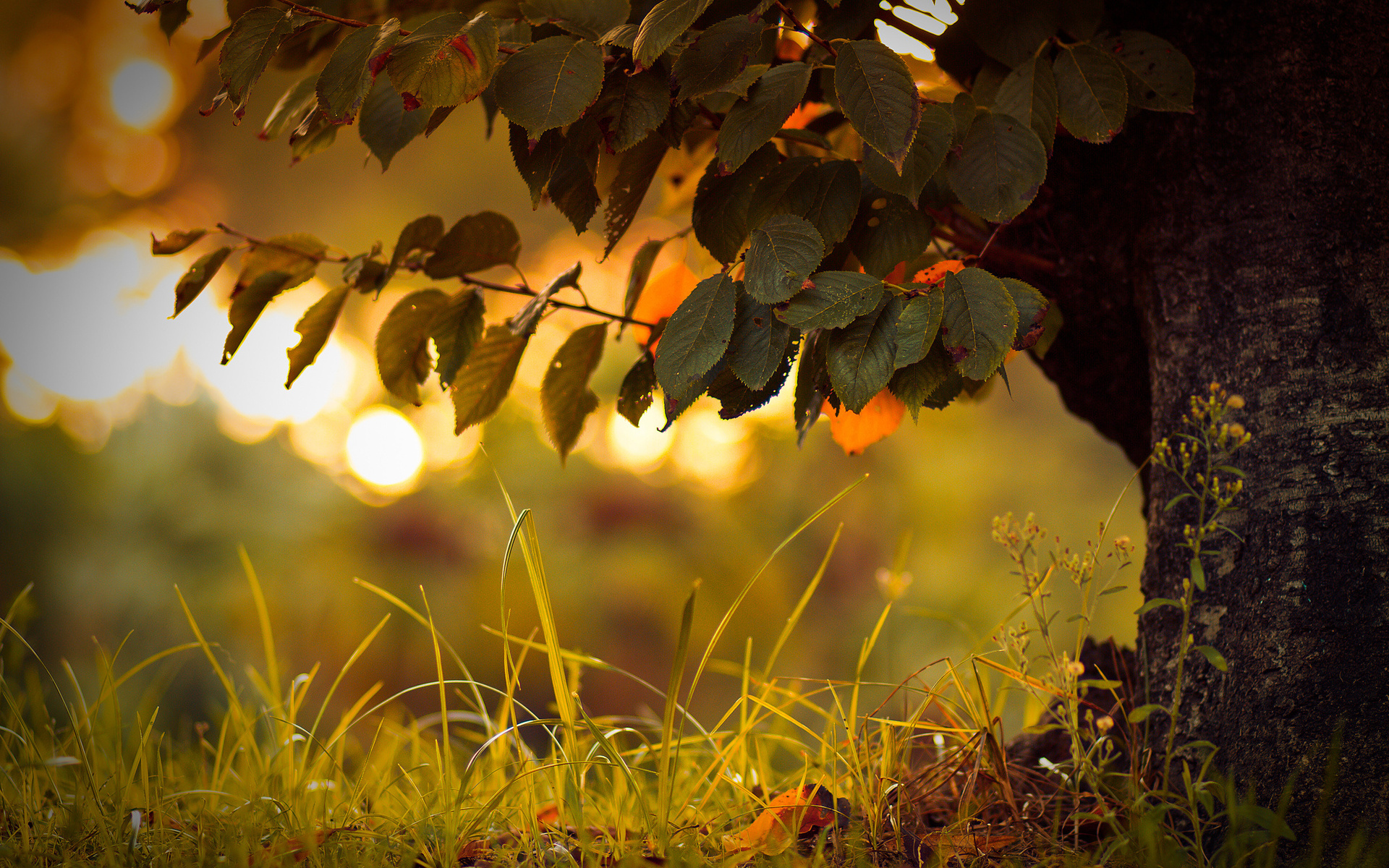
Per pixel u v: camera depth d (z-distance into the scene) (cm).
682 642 328
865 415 342
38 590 758
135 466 843
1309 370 332
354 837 330
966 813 331
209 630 750
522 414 932
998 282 322
